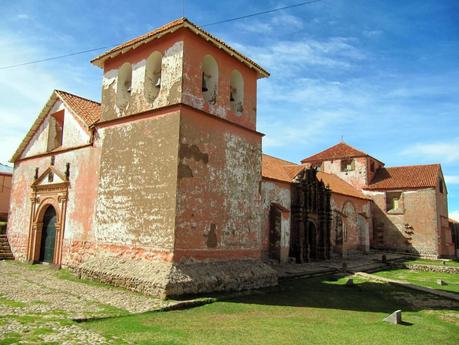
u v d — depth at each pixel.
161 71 14.83
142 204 14.21
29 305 10.27
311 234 27.31
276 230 23.05
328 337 9.16
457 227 45.31
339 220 31.70
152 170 14.16
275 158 30.53
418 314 13.03
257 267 15.82
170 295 11.79
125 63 16.41
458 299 16.05
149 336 8.12
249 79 17.52
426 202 36.38
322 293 15.90
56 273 16.47
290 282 18.14
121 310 10.30
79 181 17.69
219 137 15.30
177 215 13.09
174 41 14.54
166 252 12.97
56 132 21.44
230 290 13.86
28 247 20.27
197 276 12.97
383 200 38.47
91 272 14.56
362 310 13.14
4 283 13.79
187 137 13.84
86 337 7.62
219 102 15.59
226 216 15.16
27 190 21.72
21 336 7.40
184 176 13.52
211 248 14.27
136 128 15.20
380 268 26.97
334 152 42.25
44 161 20.73
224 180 15.27
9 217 22.77
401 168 41.03
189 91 14.19
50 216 19.97
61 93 20.72
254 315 11.05
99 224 15.81
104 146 16.55
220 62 15.86
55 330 7.96
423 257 35.19
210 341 8.16
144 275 12.72
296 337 8.96
